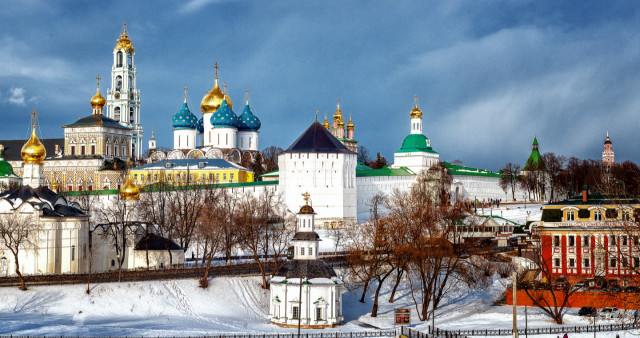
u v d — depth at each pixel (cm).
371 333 13962
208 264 17488
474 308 17100
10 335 13200
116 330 14188
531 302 16812
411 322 15925
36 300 16062
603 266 16988
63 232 18650
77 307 15962
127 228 19938
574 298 16212
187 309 16525
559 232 18125
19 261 18312
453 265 16900
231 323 15725
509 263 19300
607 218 17000
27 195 18800
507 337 13788
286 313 15662
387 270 19238
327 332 14600
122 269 19500
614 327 14100
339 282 16062
